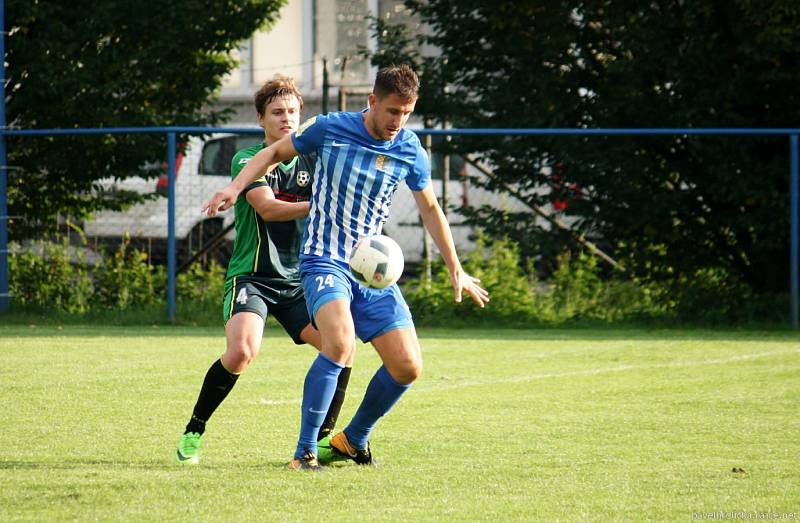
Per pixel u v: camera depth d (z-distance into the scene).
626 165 42.56
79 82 45.47
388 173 18.45
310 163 20.67
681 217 43.38
